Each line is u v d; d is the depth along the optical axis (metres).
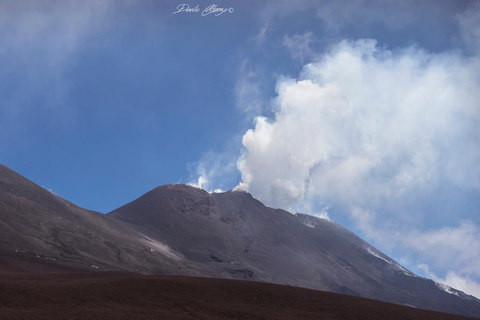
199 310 39.38
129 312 36.06
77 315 33.44
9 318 30.45
